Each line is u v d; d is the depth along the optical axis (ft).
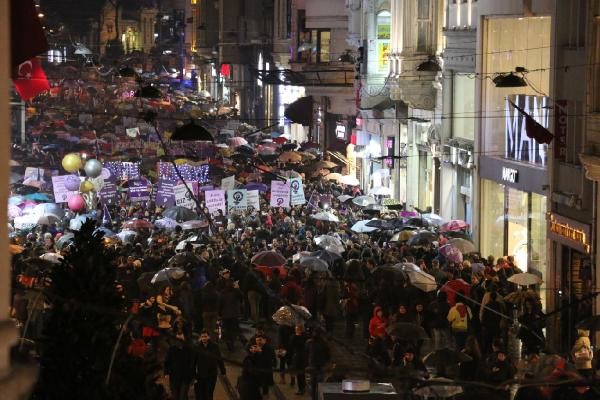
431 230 252.42
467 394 112.88
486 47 264.72
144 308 143.33
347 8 439.63
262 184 315.99
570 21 215.51
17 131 446.60
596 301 187.01
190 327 148.05
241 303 188.96
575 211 207.21
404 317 162.61
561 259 212.23
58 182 272.31
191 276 194.49
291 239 233.55
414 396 104.01
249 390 140.46
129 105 625.00
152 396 70.08
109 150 422.41
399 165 358.43
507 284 188.96
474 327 173.17
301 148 429.38
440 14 317.22
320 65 464.65
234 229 246.47
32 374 40.14
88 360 66.23
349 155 430.61
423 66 263.70
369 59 378.32
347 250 223.51
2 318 39.17
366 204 301.84
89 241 70.59
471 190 275.80
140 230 251.39
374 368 82.12
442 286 173.78
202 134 177.47
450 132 297.74
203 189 293.84
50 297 62.44
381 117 370.73
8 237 40.01
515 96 253.24
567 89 214.90
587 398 116.78
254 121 634.43
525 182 238.07
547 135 190.90
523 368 126.82
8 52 39.50
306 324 154.61
